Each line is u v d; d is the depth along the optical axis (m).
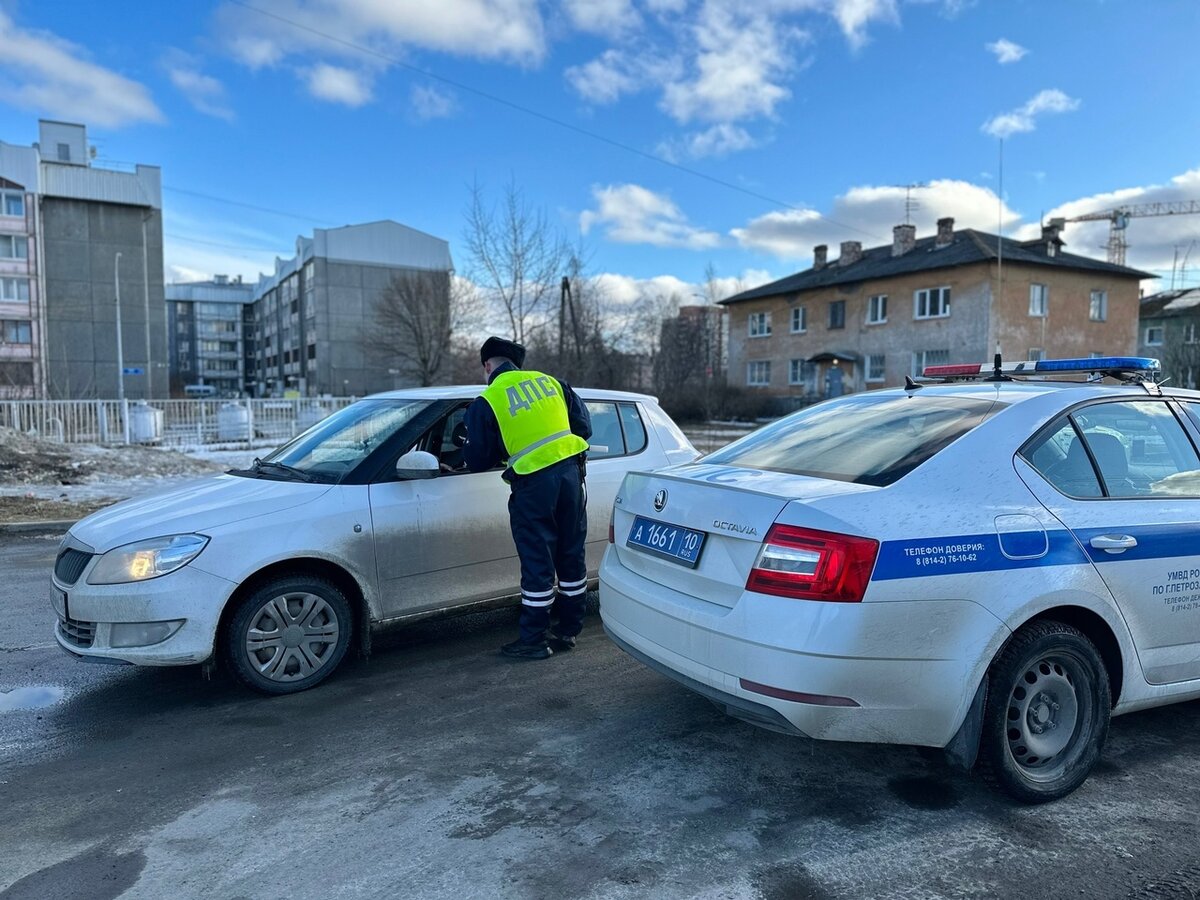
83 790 3.08
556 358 24.59
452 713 3.82
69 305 57.41
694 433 29.97
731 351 48.06
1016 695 2.88
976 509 2.81
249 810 2.92
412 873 2.52
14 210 55.38
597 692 4.09
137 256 59.41
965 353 35.19
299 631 4.07
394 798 3.01
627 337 31.50
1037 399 3.18
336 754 3.39
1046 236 37.50
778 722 2.67
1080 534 2.93
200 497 4.16
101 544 3.76
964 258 34.66
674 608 3.04
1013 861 2.61
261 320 99.00
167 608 3.67
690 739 3.53
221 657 4.01
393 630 4.50
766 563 2.72
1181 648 3.22
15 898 2.39
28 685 4.22
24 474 12.18
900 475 2.88
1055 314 36.00
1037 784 2.92
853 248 43.91
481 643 4.89
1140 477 3.25
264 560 3.88
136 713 3.84
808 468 3.21
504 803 2.97
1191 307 53.94
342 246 70.00
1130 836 2.76
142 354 59.66
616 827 2.80
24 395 47.06
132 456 14.26
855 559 2.59
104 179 58.19
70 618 3.75
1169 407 3.48
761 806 2.96
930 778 3.19
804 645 2.59
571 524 4.59
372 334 62.19
